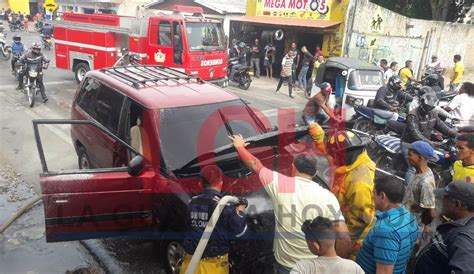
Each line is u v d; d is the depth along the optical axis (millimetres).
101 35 12039
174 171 4176
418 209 4176
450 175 6027
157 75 5922
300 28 16484
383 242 2703
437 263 2797
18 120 9148
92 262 4445
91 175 3926
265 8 17500
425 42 18391
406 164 6320
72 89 12523
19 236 4887
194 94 5160
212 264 3246
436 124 6156
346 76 9664
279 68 18172
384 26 16906
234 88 14594
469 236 2613
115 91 5289
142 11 13008
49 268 4309
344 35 15219
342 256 3051
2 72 14500
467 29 21172
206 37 11805
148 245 4805
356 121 8562
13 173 6535
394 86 8617
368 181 3432
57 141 7988
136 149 4492
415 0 23734
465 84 7879
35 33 30375
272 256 3625
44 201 3875
